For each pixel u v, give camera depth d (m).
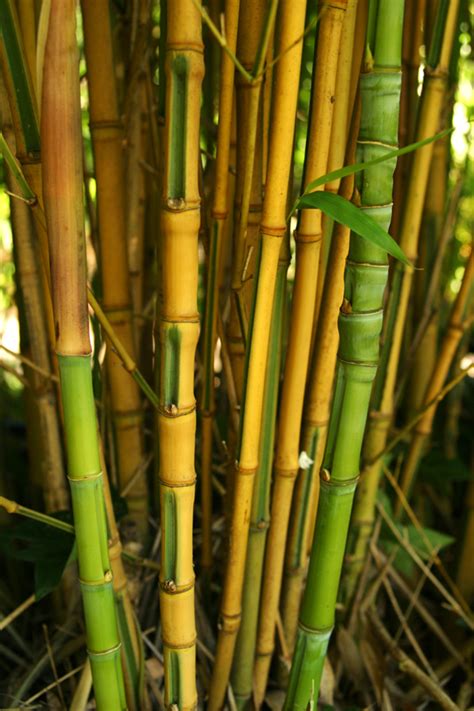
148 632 0.83
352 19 0.62
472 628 0.87
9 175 0.75
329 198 0.53
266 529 0.72
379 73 0.53
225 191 0.64
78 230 0.52
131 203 0.85
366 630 0.87
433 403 0.78
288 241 0.65
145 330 0.89
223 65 0.61
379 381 0.81
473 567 0.97
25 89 0.56
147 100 0.79
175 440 0.59
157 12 0.98
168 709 0.67
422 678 0.84
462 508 1.07
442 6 0.69
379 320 0.57
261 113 0.62
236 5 0.59
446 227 0.86
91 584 0.60
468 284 0.82
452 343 0.85
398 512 0.93
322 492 0.62
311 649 0.66
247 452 0.64
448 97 0.88
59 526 0.66
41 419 0.84
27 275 0.78
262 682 0.78
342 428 0.60
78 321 0.54
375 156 0.55
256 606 0.74
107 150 0.72
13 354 0.74
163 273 0.56
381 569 0.90
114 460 0.86
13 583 0.99
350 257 0.57
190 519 0.62
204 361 0.72
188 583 0.63
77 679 0.83
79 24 1.15
